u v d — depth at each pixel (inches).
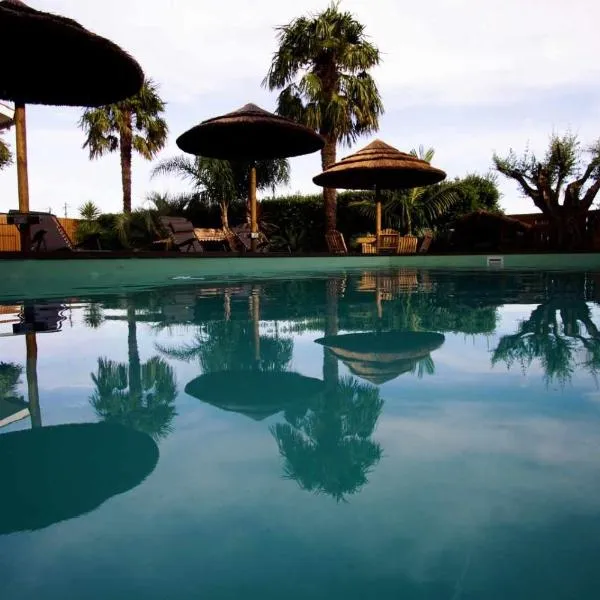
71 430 41.4
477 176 680.4
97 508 28.6
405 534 25.6
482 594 21.1
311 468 33.2
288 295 157.2
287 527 26.2
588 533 25.5
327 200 541.6
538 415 43.6
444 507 28.1
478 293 161.0
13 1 175.9
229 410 46.1
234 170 579.5
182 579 22.5
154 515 27.7
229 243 500.1
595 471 32.7
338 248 425.4
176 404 47.9
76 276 211.6
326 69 523.5
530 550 24.2
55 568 23.4
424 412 44.6
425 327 92.8
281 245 614.2
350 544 24.8
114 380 56.6
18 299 146.3
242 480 32.0
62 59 204.8
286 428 41.3
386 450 36.5
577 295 152.9
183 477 32.4
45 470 33.7
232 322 100.5
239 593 21.2
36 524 27.1
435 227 609.9
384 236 428.5
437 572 22.3
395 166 365.7
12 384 55.6
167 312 116.4
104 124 596.1
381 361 65.3
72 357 68.5
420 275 263.0
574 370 59.0
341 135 539.2
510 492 29.9
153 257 243.8
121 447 37.4
